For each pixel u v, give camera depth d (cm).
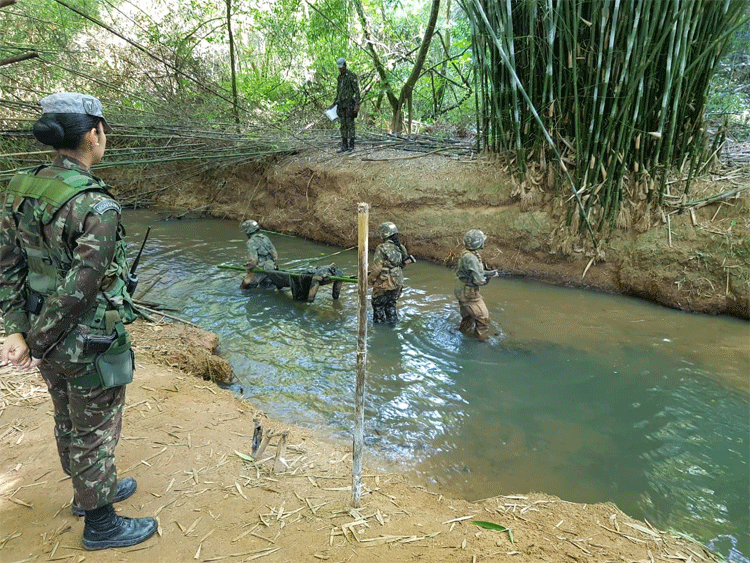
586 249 786
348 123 1076
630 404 482
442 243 892
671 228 730
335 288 718
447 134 1263
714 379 527
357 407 279
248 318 661
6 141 898
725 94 877
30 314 222
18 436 344
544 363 557
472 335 618
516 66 789
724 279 684
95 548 249
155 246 966
